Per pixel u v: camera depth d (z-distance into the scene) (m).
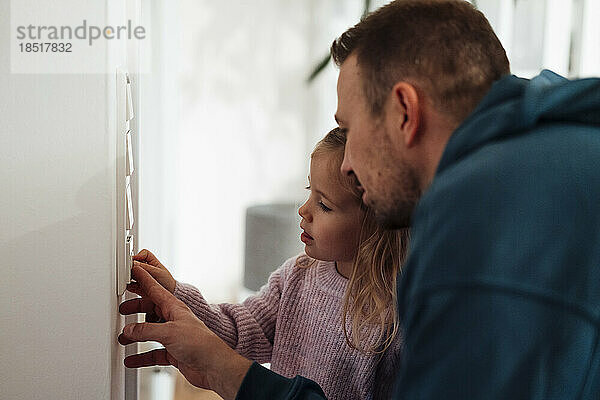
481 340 0.46
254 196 2.46
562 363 0.46
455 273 0.48
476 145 0.53
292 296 1.01
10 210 0.64
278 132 2.46
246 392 0.73
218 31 2.35
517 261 0.47
